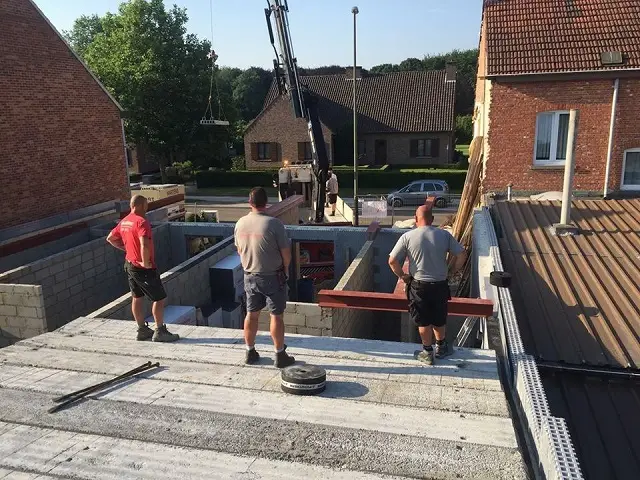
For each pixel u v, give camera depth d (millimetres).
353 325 10055
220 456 3613
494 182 15078
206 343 5547
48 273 11078
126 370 4930
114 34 37375
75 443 3797
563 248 7852
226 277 11000
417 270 4684
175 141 38656
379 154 43875
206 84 38938
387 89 45406
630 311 6129
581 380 5301
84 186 18188
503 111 14672
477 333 8164
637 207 9273
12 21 15188
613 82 13852
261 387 4547
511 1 15945
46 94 16406
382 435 3812
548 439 3244
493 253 7352
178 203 23922
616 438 4660
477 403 4215
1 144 14977
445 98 43750
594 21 14883
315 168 19172
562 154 14688
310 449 3664
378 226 13508
